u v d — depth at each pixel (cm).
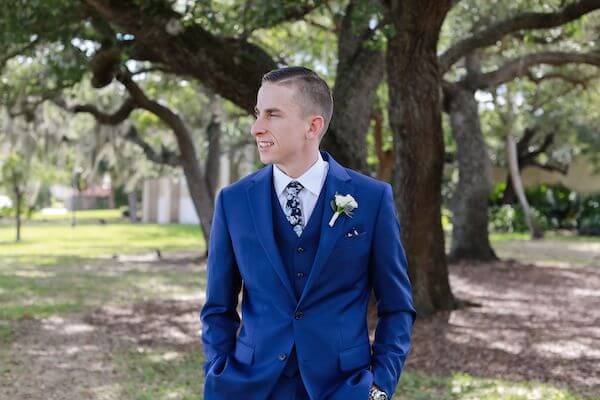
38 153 1758
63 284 1390
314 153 241
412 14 789
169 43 822
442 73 1125
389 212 246
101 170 3250
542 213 3278
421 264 988
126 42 1000
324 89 239
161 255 2105
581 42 1372
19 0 823
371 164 2781
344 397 224
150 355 760
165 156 1998
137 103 1467
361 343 237
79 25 963
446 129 2295
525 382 638
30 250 2277
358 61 981
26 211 3322
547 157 3447
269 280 236
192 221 4156
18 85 1349
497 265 1736
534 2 1181
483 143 1803
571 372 682
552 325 949
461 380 638
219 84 855
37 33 882
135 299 1202
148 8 799
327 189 239
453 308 1033
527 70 1559
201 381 641
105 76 1004
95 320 987
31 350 773
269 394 231
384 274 245
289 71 236
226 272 249
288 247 237
